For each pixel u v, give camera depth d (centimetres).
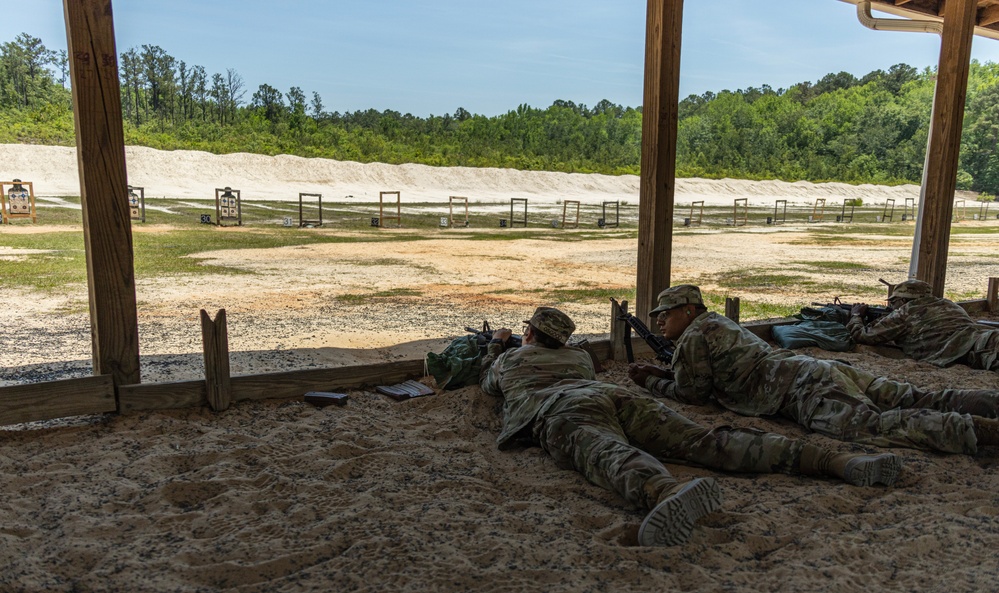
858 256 1820
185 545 247
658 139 546
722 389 420
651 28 542
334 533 256
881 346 628
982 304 830
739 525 266
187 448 349
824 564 234
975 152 6744
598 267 1477
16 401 363
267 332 754
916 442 348
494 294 1084
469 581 220
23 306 886
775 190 6775
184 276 1202
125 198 385
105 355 388
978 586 218
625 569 228
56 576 224
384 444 362
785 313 927
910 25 891
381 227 2545
